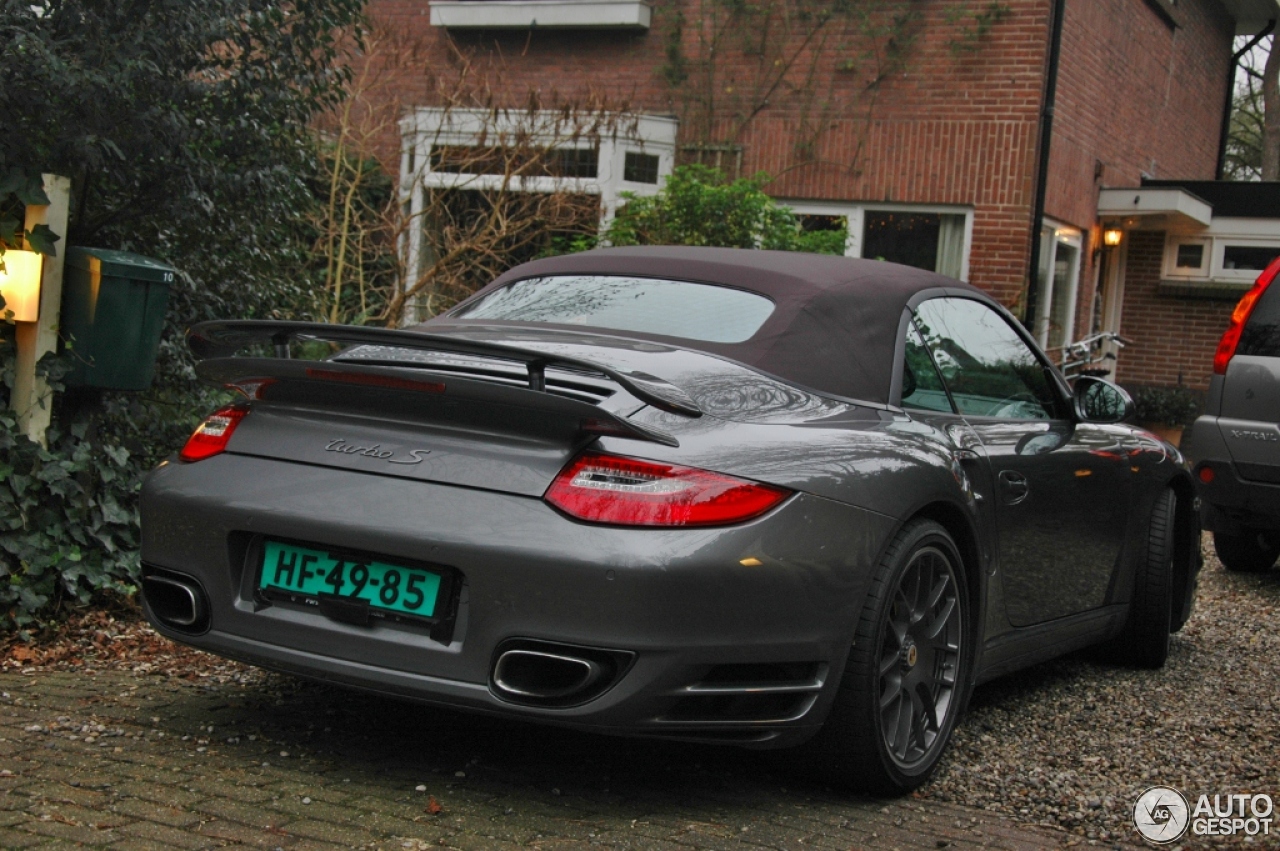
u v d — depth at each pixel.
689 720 2.64
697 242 10.58
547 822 2.71
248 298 6.18
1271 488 6.56
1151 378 16.45
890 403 3.32
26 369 4.25
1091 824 3.05
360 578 2.74
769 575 2.66
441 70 13.52
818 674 2.82
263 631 2.83
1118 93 14.45
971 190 12.00
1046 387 4.33
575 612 2.53
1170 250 16.28
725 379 2.99
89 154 4.46
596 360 2.95
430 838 2.56
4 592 4.00
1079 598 4.29
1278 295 6.69
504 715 2.62
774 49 12.55
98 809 2.58
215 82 5.35
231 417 3.01
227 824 2.55
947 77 12.04
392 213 10.46
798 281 3.45
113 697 3.41
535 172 10.47
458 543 2.60
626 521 2.56
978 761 3.50
